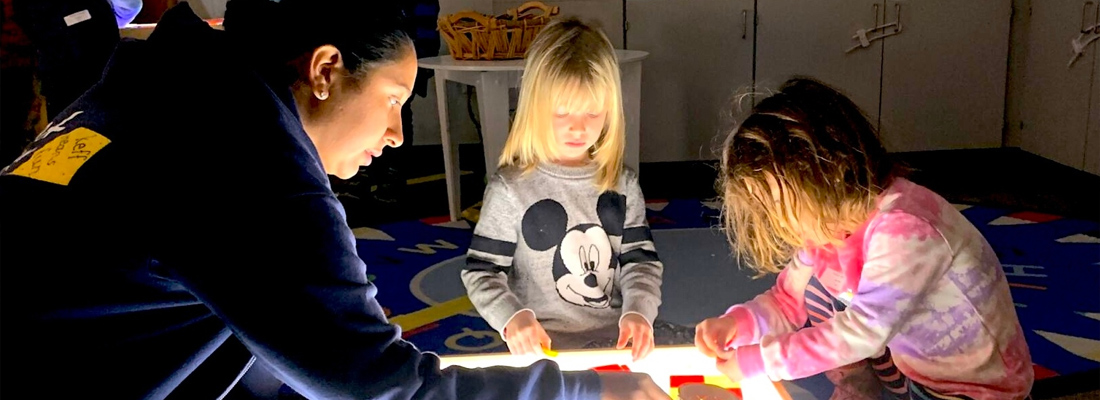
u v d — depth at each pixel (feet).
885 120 12.99
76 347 2.49
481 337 6.65
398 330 2.88
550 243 4.95
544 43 4.80
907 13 12.67
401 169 11.93
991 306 3.73
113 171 2.48
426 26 11.47
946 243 3.62
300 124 2.71
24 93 9.11
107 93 2.69
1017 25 12.92
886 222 3.64
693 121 12.87
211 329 2.69
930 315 3.74
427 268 8.46
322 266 2.57
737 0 12.45
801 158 3.47
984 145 13.34
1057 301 7.05
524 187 4.96
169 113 2.54
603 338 4.76
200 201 2.45
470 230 9.86
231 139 2.50
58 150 2.53
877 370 4.52
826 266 4.03
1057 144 12.17
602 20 12.44
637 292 4.77
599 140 4.97
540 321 4.94
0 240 2.43
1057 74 12.05
